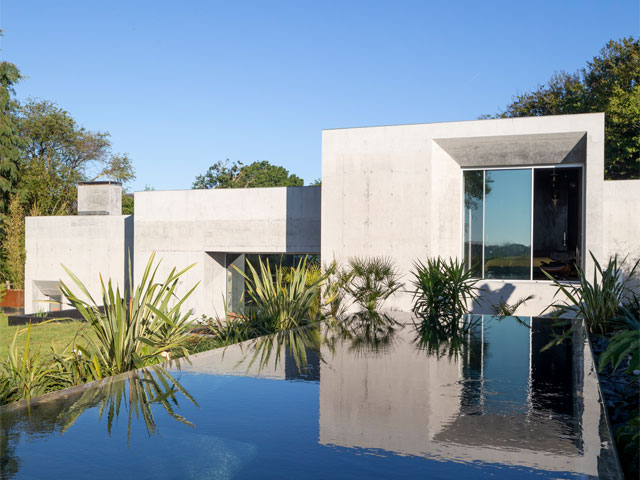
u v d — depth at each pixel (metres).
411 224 10.89
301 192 14.54
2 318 16.28
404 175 10.95
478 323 7.11
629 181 11.40
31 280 19.72
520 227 11.03
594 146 9.80
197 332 7.08
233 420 2.74
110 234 18.59
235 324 7.05
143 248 16.30
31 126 34.38
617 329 5.96
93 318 4.74
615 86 23.78
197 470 2.07
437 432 2.49
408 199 10.92
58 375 4.47
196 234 15.70
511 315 8.69
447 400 3.11
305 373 3.94
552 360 4.43
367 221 11.18
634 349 3.18
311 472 2.02
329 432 2.52
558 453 2.19
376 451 2.25
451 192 11.22
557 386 3.48
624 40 25.58
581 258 10.45
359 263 9.46
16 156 27.36
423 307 8.90
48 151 35.75
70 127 35.78
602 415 2.78
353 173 11.30
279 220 14.80
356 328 6.64
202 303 15.56
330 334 6.11
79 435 2.52
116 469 2.10
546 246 11.39
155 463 2.15
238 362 4.39
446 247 11.18
